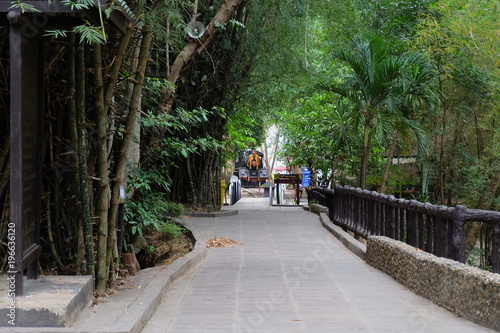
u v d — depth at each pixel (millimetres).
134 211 8141
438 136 14461
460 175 14883
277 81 15992
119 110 7094
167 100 10500
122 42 5332
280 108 18016
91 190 5590
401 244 7078
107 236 5613
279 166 54656
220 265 7969
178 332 4602
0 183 5199
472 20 11781
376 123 12320
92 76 5660
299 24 14602
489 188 13711
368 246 8195
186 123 14461
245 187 41000
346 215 13156
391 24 14031
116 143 7445
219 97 14844
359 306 5535
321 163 18469
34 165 4852
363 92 12461
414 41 13156
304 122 17469
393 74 12055
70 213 5695
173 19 6027
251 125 20000
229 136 19469
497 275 4910
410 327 4762
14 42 4301
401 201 8242
